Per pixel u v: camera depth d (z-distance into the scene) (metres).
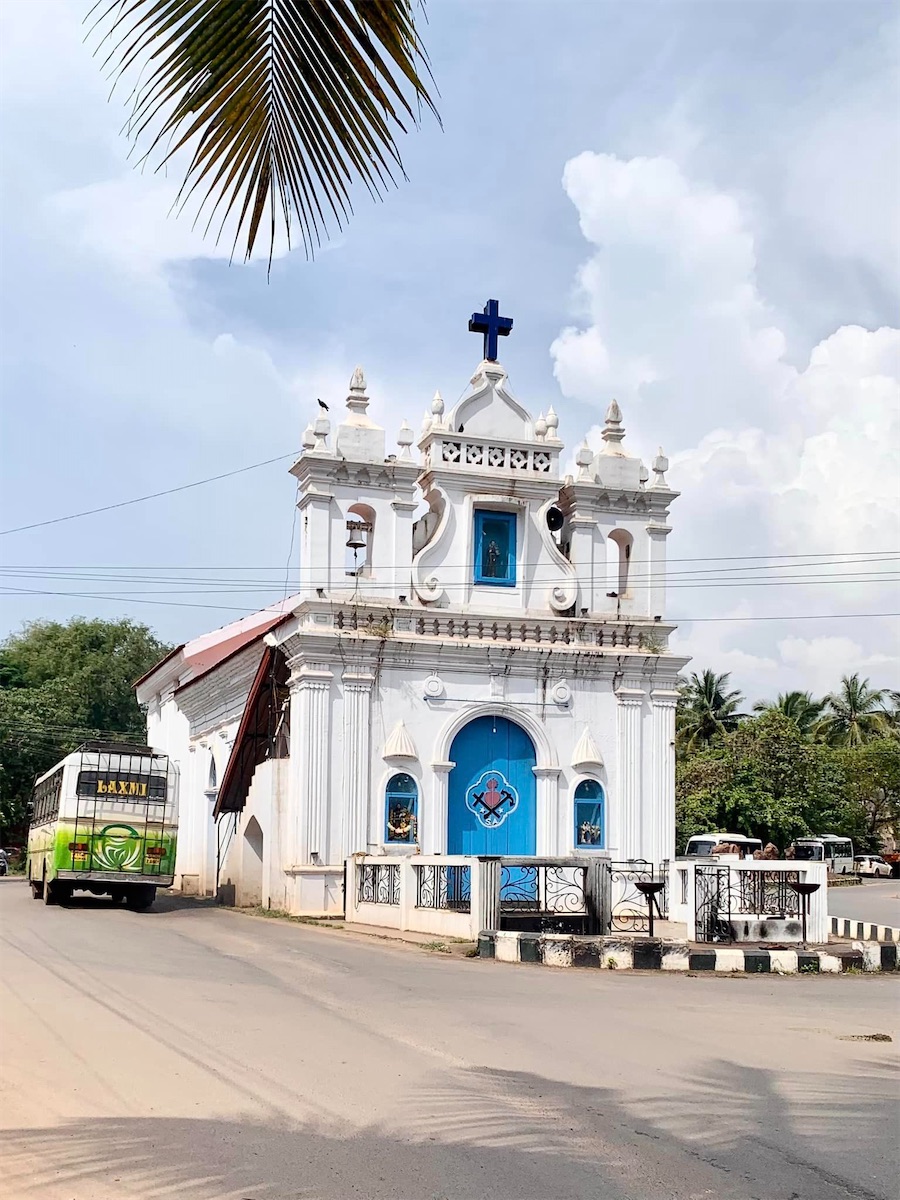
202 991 13.17
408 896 21.62
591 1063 9.41
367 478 26.58
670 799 27.45
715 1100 8.22
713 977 16.27
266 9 5.03
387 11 4.88
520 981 14.95
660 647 27.78
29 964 15.34
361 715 25.70
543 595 27.47
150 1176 6.49
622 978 15.77
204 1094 8.27
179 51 5.03
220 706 32.56
